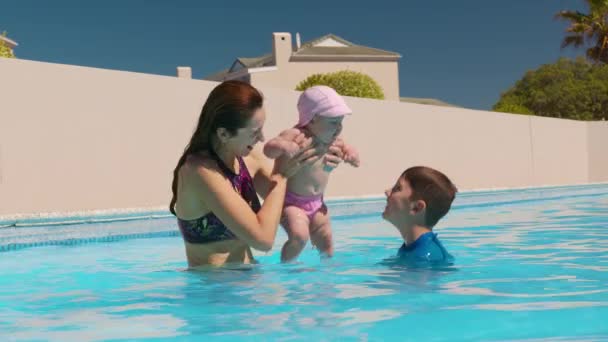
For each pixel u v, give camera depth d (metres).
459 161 13.18
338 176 10.14
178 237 6.03
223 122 3.09
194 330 2.04
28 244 5.34
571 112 47.19
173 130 7.82
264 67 34.91
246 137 3.14
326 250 3.68
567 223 5.94
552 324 1.98
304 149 3.33
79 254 4.61
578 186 13.55
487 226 5.86
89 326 2.15
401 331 1.94
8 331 2.11
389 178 11.23
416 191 3.40
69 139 6.82
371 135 10.91
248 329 2.03
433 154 12.41
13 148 6.36
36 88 6.57
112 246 5.17
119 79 7.30
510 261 3.44
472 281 2.80
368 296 2.50
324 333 1.94
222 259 3.34
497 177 14.38
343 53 37.03
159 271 3.46
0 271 3.70
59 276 3.43
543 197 11.50
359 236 5.28
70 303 2.58
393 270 3.16
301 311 2.26
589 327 1.93
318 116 3.40
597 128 18.53
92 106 7.04
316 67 36.34
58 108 6.74
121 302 2.56
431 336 1.88
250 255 3.51
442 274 3.02
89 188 6.96
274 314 2.23
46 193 6.60
